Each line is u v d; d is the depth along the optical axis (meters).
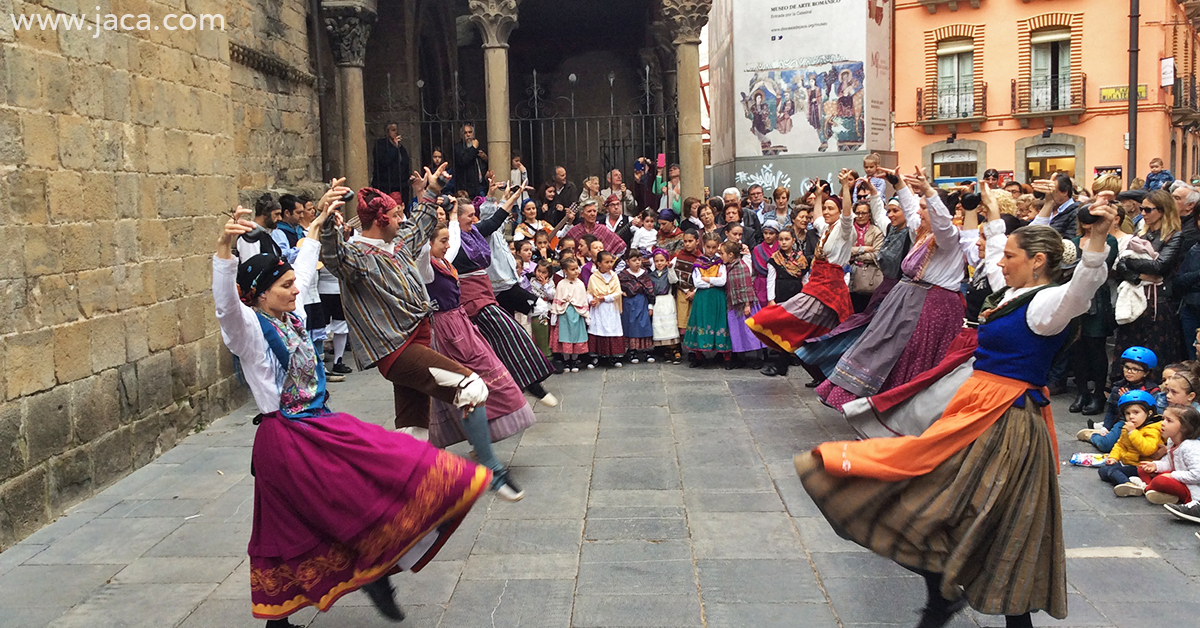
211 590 4.48
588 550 4.84
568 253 9.98
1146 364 6.34
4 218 5.23
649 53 20.98
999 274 4.39
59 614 4.25
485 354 6.07
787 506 5.45
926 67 28.69
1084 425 7.12
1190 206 7.47
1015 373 3.52
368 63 16.89
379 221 4.85
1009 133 28.12
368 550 3.64
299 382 3.71
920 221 6.58
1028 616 3.49
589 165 23.02
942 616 3.58
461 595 4.32
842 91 17.92
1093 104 27.08
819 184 9.89
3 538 5.07
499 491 5.01
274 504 3.64
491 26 14.16
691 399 8.45
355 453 3.63
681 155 14.59
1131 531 4.94
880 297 7.29
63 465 5.68
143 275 6.73
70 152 5.87
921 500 3.48
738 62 18.56
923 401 5.32
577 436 7.17
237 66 10.07
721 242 10.06
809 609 4.08
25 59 5.47
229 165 8.33
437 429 5.94
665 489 5.82
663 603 4.18
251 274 3.67
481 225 7.28
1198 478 5.18
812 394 8.53
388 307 4.83
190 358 7.45
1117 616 3.95
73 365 5.82
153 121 6.94
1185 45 29.64
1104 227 3.25
